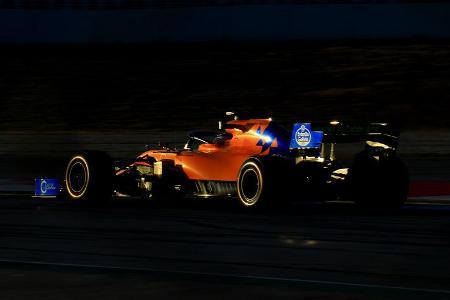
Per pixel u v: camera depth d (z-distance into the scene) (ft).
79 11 405.59
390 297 55.77
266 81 352.28
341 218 110.83
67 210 122.31
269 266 70.44
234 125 128.57
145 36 402.11
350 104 318.04
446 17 382.42
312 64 364.79
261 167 115.96
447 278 64.59
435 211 123.13
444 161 219.82
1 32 409.49
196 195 128.36
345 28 387.14
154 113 323.37
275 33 391.45
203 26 396.16
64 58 391.86
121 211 120.98
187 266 70.49
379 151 122.11
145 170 134.00
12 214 115.96
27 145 265.75
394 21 384.06
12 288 58.85
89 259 74.43
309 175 117.80
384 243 85.56
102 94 350.43
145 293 56.95
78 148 257.34
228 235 91.97
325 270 68.39
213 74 364.17
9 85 364.17
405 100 319.68
